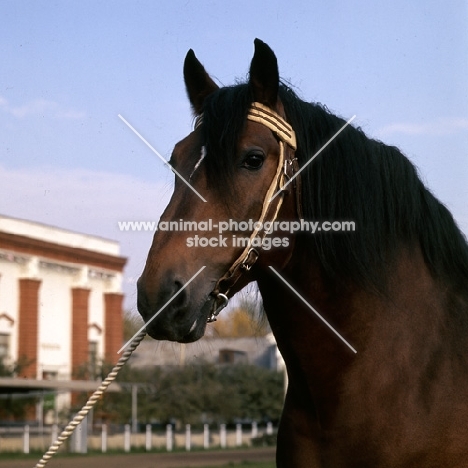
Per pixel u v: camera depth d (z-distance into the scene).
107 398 29.47
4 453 23.05
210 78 3.37
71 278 33.97
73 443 24.84
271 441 29.62
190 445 28.83
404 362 3.04
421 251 3.26
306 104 3.18
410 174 3.26
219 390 30.17
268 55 2.95
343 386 3.03
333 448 3.04
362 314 3.07
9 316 31.20
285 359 3.22
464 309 3.21
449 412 2.99
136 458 21.75
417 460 2.95
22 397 27.03
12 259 31.27
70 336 33.53
